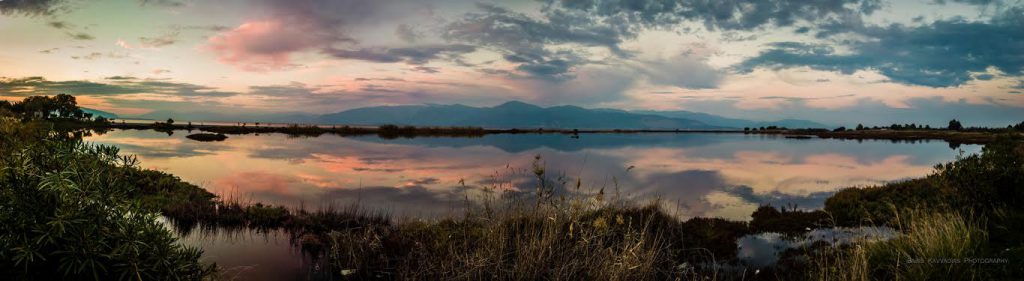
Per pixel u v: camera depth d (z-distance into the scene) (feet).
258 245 30.66
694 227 35.73
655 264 24.67
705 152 153.89
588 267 22.48
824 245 30.25
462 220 32.94
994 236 23.32
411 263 25.38
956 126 410.72
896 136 315.17
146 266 16.93
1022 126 281.74
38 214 15.79
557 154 132.98
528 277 21.81
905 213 34.71
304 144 155.43
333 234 30.91
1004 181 28.35
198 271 20.31
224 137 183.11
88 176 16.65
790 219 40.29
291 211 42.50
